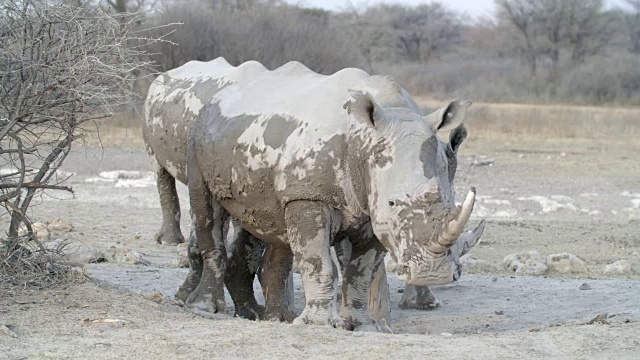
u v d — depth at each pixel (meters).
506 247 44.09
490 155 88.81
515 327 27.95
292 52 106.56
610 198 65.50
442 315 30.62
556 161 85.88
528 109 136.75
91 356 20.67
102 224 47.47
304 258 25.27
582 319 28.31
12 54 26.50
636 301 31.38
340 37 115.50
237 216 28.05
